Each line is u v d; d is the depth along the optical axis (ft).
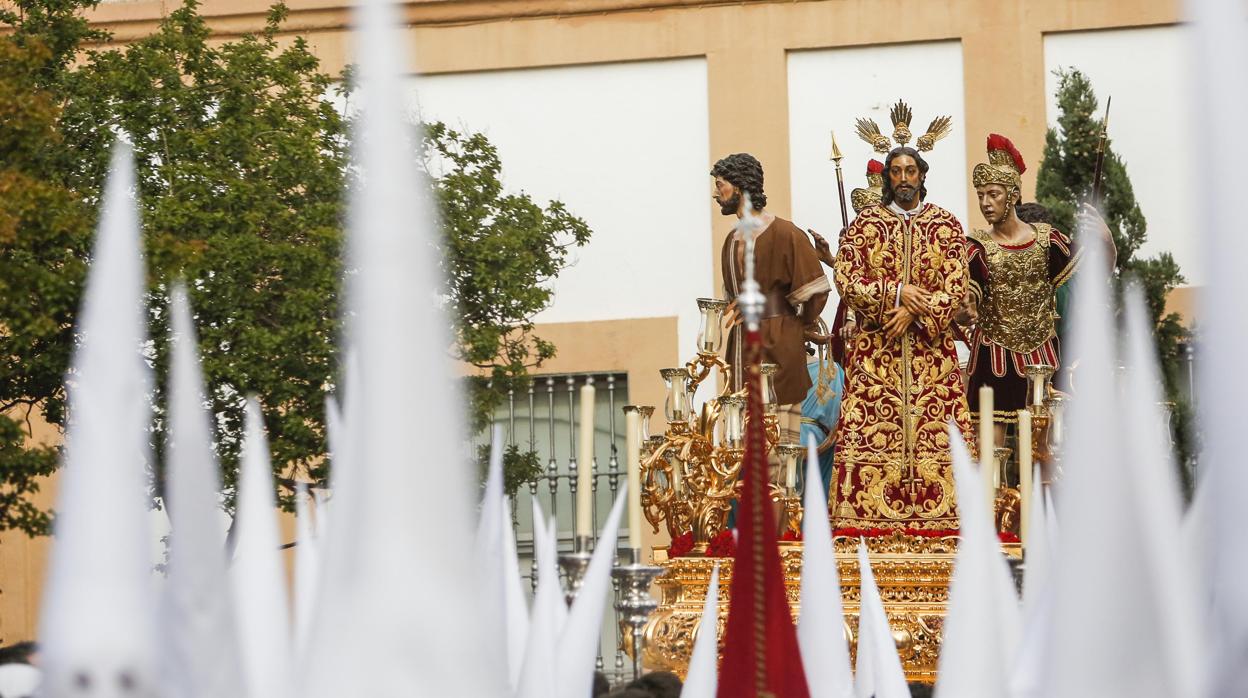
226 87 65.21
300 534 19.44
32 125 56.08
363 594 10.07
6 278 54.75
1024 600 19.72
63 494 11.13
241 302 59.67
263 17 81.30
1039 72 78.89
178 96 63.77
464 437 10.24
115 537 11.07
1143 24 78.43
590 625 18.35
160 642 11.25
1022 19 79.10
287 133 64.08
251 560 16.42
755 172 51.39
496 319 67.36
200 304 58.65
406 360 9.84
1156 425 12.10
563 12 81.71
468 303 65.26
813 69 80.59
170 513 12.00
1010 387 52.54
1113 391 11.02
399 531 10.02
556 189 81.46
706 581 41.81
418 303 9.83
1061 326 55.11
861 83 80.33
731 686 15.01
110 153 61.00
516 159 81.87
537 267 68.23
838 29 80.33
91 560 11.04
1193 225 9.66
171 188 60.95
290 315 60.44
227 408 60.13
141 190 61.77
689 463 44.14
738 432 44.24
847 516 46.29
